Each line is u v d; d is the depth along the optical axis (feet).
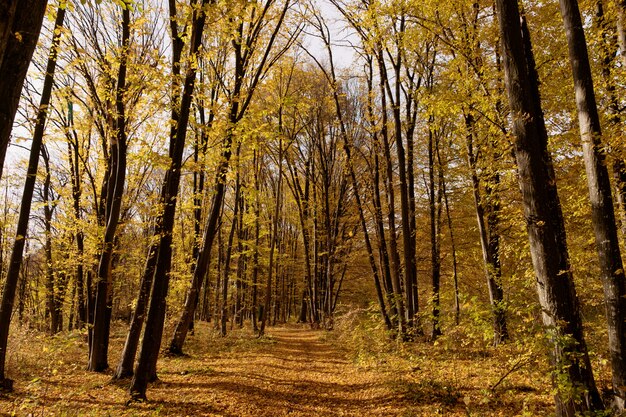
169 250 25.03
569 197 27.68
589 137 17.54
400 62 39.99
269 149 70.90
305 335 68.23
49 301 60.23
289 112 73.67
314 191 91.91
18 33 9.39
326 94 76.95
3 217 60.54
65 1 14.33
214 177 37.04
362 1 39.50
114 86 32.12
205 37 34.99
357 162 76.59
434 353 32.14
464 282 53.16
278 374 33.22
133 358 28.86
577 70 18.02
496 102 28.02
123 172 32.71
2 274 56.59
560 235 17.76
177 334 41.14
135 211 45.50
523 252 28.50
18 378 27.99
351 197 89.61
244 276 88.07
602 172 17.58
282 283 121.49
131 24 28.55
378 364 33.91
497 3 17.29
